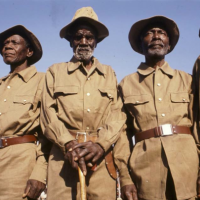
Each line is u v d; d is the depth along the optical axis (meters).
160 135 3.37
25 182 3.64
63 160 3.41
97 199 3.29
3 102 3.96
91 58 3.95
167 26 3.96
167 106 3.50
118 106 3.69
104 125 3.46
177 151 3.29
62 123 3.43
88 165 3.19
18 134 3.80
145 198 3.27
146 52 3.87
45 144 3.81
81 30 3.82
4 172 3.63
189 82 3.69
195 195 3.22
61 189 3.32
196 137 3.49
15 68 4.34
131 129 3.82
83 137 3.44
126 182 3.42
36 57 4.66
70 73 3.73
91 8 4.09
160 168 3.28
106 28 4.02
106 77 3.78
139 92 3.65
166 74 3.70
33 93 3.99
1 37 4.39
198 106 3.54
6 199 3.53
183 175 3.21
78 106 3.51
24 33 4.39
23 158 3.71
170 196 3.31
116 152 3.51
